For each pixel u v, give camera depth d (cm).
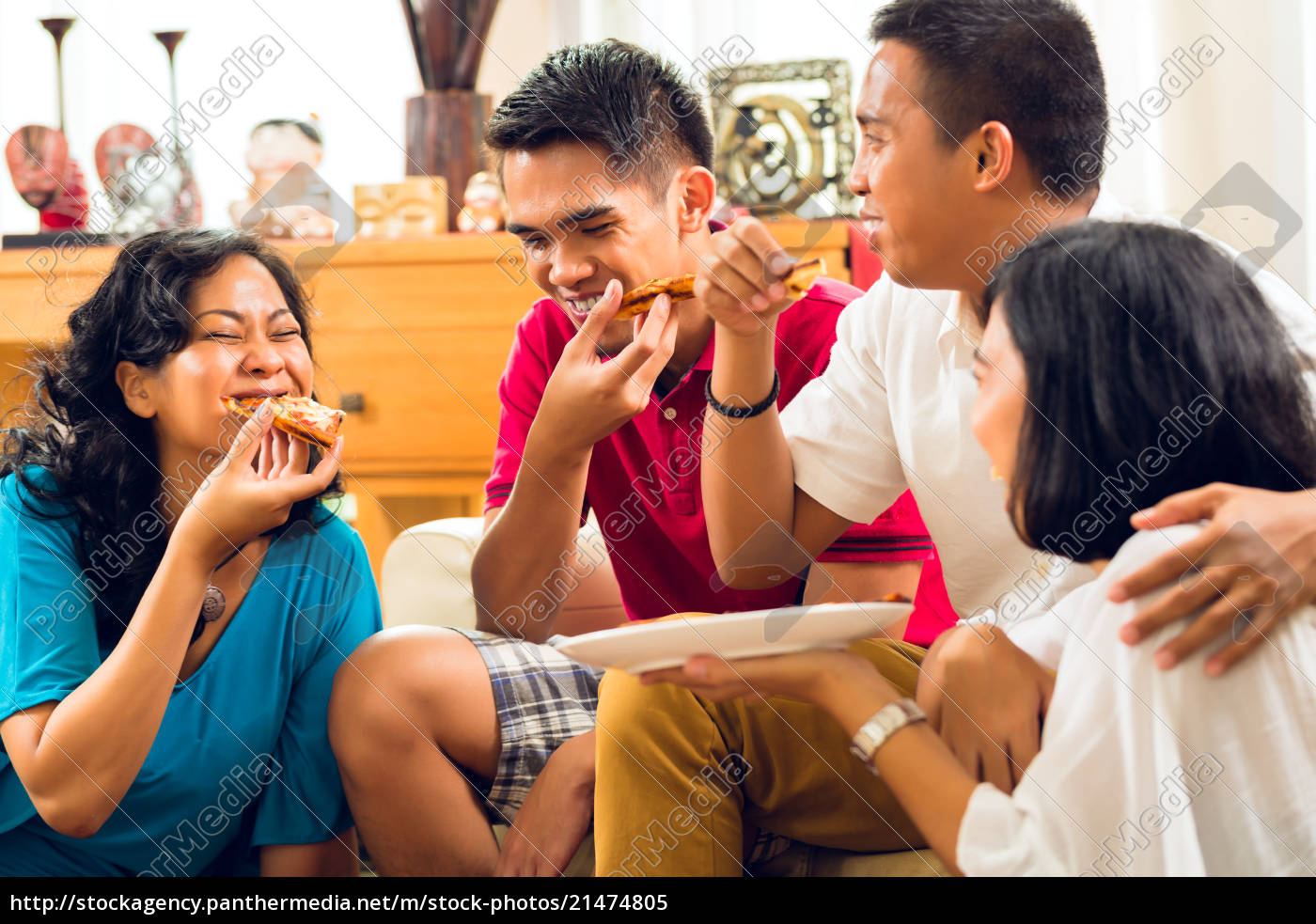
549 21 184
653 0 177
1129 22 154
